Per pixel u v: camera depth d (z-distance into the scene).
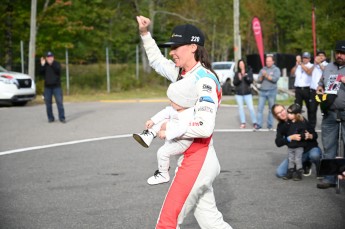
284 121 7.82
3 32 26.89
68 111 17.61
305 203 6.52
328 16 20.78
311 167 8.54
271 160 9.28
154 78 32.03
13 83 18.98
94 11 29.08
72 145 10.99
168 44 3.81
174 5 35.91
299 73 12.80
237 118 15.65
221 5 37.69
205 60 3.85
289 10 52.19
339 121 7.15
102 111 17.59
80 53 30.02
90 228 5.59
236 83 13.34
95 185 7.51
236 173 8.24
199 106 3.63
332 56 26.73
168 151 3.78
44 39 26.61
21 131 12.99
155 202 6.59
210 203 3.95
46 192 7.14
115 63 33.88
